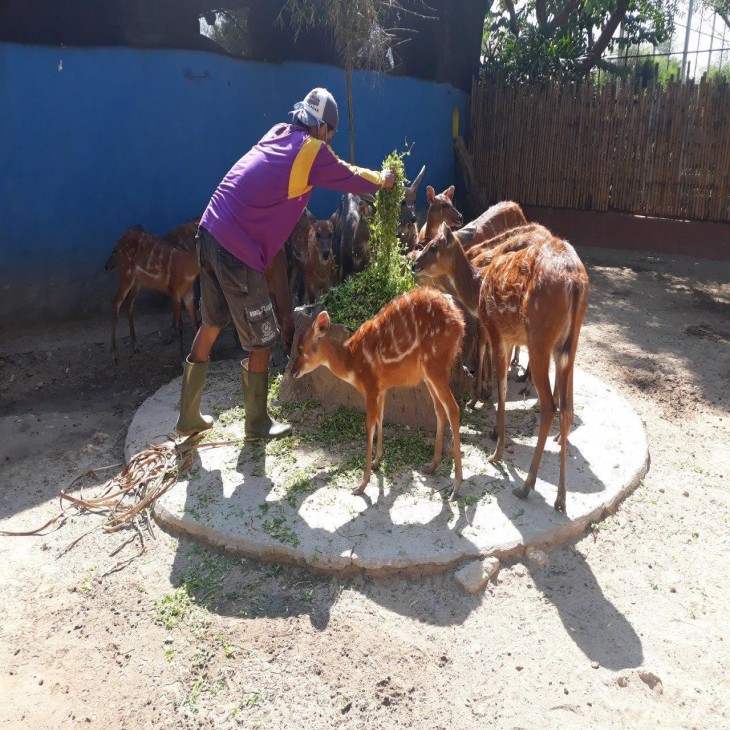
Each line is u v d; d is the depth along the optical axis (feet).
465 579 11.93
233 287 14.19
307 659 10.64
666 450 17.03
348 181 14.10
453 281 18.39
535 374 13.80
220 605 11.77
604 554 13.04
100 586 12.32
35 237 24.79
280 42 29.81
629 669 10.52
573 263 13.58
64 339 25.02
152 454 15.58
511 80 42.27
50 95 24.14
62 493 14.69
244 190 13.79
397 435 16.42
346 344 14.30
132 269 22.80
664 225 39.09
